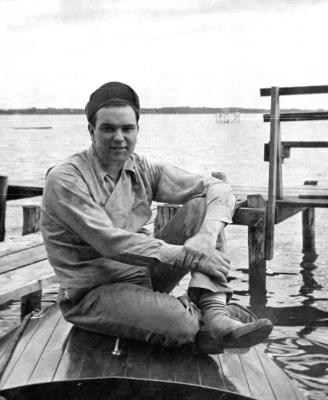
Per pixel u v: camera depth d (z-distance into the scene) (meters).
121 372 2.67
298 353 4.42
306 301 5.97
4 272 4.49
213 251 2.89
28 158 29.83
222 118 66.19
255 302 5.95
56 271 3.08
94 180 3.00
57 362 2.79
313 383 3.82
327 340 4.73
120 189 3.07
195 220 3.11
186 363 2.82
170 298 2.90
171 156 30.22
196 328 2.86
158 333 2.86
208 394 2.60
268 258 6.56
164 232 3.22
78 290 3.01
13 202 14.75
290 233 10.25
